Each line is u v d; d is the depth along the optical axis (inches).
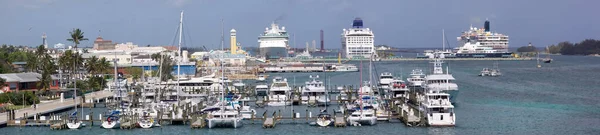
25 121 4699.8
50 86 6988.2
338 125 4621.1
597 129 4525.1
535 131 4466.0
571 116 5221.5
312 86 6545.3
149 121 4640.8
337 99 6373.0
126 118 4739.2
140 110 5123.0
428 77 6112.2
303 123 4810.5
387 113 5009.8
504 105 6102.4
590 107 5885.8
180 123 4798.2
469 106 6023.6
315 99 6127.0
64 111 5693.9
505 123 4830.2
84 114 5482.3
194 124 4589.1
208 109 5206.7
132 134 4407.0
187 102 5772.6
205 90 6845.5
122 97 6166.3
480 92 7696.9
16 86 6560.0
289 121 4906.5
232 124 4591.5
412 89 6446.9
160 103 5531.5
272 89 6461.6
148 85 7445.9
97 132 4480.8
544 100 6604.3
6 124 4702.3
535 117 5167.3
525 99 6732.3
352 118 4665.4
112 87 7544.3
